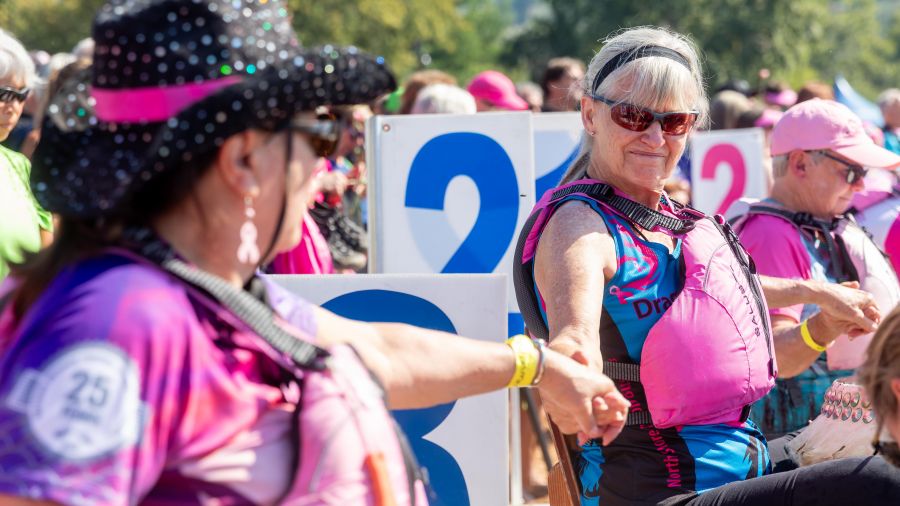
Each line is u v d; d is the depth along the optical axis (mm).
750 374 4812
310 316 3457
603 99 4891
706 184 12555
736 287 4883
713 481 4746
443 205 6996
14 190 6125
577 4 105125
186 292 2711
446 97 10359
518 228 6945
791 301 5633
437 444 4965
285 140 2857
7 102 6434
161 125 2727
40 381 2463
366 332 3613
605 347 4750
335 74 2824
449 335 3752
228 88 2688
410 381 3588
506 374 3709
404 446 3152
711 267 4832
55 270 2719
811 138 6793
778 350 5816
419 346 3658
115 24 2738
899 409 3559
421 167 6992
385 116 6988
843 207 7016
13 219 6043
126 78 2730
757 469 4934
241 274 2969
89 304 2547
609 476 4863
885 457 3865
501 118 6965
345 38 84938
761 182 12367
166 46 2730
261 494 2736
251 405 2738
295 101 2777
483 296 4953
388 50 89250
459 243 6992
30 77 6582
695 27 97312
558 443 5000
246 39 2781
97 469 2424
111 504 2430
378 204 6992
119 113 2738
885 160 6766
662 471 4730
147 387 2535
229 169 2781
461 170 6992
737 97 14602
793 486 4340
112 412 2457
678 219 4938
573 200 4812
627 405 3797
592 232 4660
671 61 4836
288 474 2766
